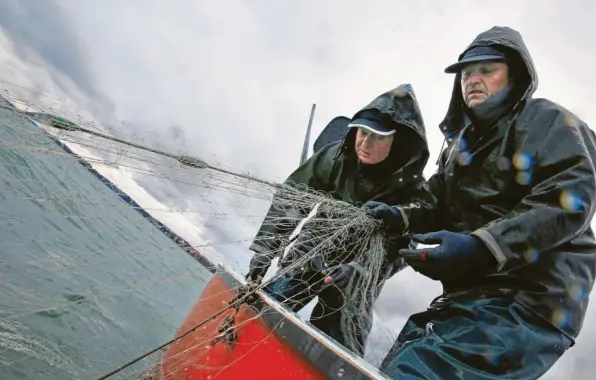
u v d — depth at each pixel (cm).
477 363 175
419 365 182
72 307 468
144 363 450
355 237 293
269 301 222
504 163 214
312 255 259
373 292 285
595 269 202
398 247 330
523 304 186
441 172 274
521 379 172
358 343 279
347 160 359
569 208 174
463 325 191
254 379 197
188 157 207
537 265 188
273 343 202
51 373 332
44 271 508
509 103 223
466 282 212
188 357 250
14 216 566
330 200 292
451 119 267
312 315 310
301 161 430
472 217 233
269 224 315
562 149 191
